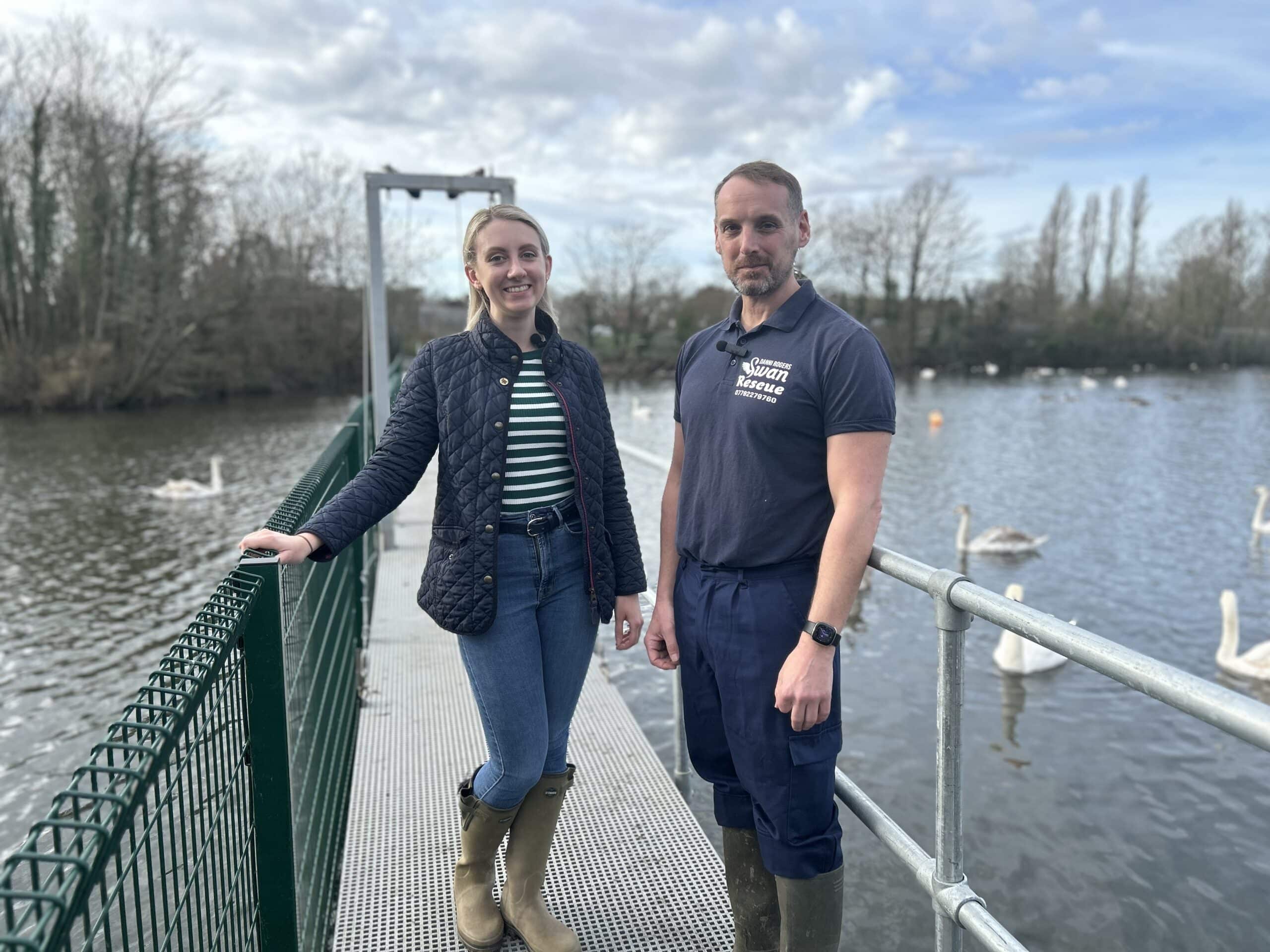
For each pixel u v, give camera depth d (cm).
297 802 206
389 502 185
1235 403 3325
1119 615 946
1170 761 585
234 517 1474
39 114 2933
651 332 5088
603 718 357
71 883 82
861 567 160
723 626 179
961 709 151
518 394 192
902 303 5266
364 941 219
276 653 166
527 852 210
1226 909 421
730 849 197
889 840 171
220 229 3584
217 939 136
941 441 2345
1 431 2605
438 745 339
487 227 188
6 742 648
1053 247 6172
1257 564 1142
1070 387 4162
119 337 3189
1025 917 415
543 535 193
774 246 175
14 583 1077
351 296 3953
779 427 171
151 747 104
